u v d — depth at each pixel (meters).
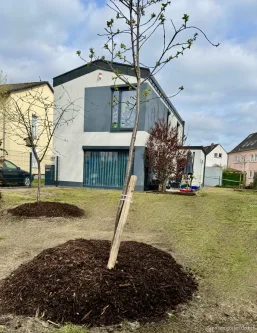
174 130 12.52
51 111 16.56
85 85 12.59
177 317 2.32
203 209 7.57
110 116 12.22
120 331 2.10
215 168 24.47
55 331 2.06
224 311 2.46
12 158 15.77
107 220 6.09
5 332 2.05
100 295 2.31
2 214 6.14
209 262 3.62
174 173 12.03
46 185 13.28
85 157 12.73
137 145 11.67
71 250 3.02
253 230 5.32
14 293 2.49
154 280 2.62
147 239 4.67
